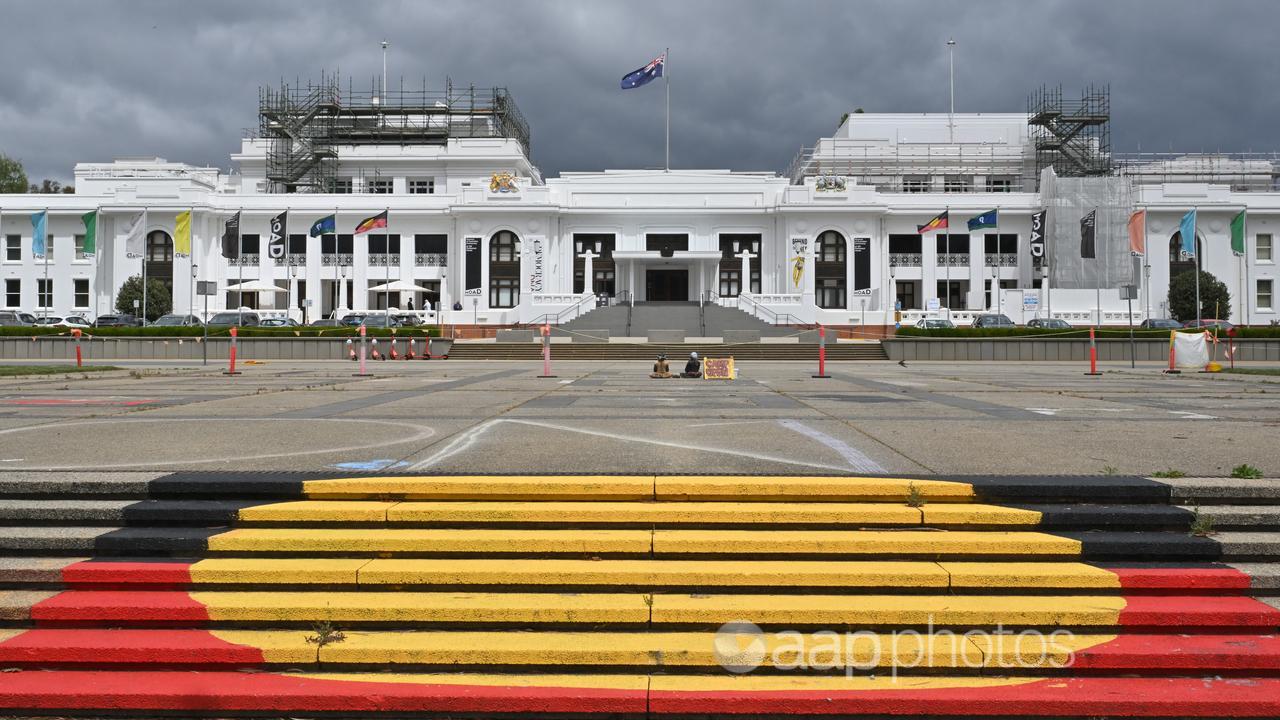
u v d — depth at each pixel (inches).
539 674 200.1
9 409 532.7
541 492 264.1
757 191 2500.0
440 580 220.5
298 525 247.0
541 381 873.5
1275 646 201.9
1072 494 260.5
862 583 220.1
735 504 259.1
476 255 2448.3
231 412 515.2
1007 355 1551.4
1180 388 769.6
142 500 262.2
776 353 1587.1
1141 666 199.6
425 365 1331.2
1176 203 2433.6
